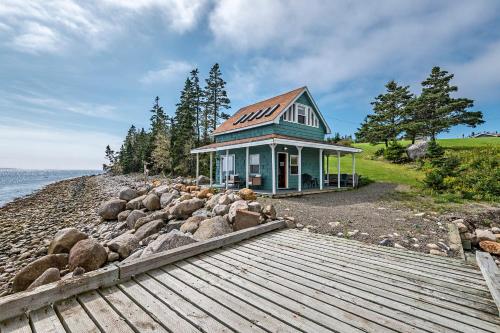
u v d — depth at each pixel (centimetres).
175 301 248
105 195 1852
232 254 399
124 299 252
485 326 214
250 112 1784
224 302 247
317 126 1708
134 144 5541
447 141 2858
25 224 1045
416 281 304
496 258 509
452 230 569
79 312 227
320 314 229
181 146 3134
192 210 812
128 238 610
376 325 214
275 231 562
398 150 2389
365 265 357
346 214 764
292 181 1482
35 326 206
